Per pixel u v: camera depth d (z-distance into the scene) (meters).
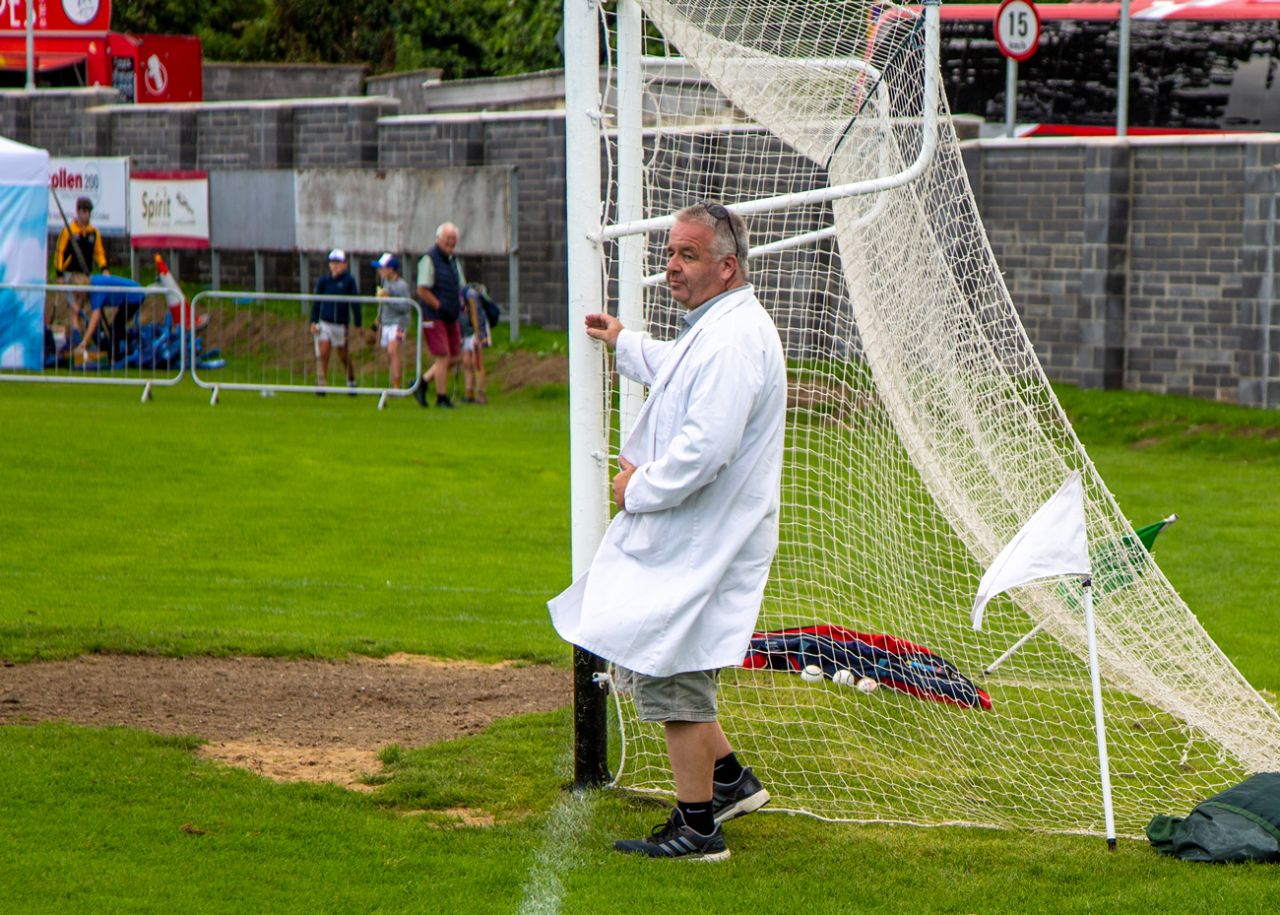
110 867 17.94
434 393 77.44
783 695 27.19
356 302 74.75
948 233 25.81
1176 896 18.03
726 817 20.72
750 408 18.27
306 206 90.88
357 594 35.66
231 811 20.22
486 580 37.75
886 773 23.45
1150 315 71.94
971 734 25.56
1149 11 89.94
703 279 18.70
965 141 74.75
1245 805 20.19
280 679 27.88
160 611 32.84
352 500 47.53
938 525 30.80
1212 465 60.16
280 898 17.33
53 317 79.62
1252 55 88.69
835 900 17.95
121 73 116.50
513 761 23.08
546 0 129.50
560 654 30.34
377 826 19.98
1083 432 67.50
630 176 22.69
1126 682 25.20
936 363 26.02
